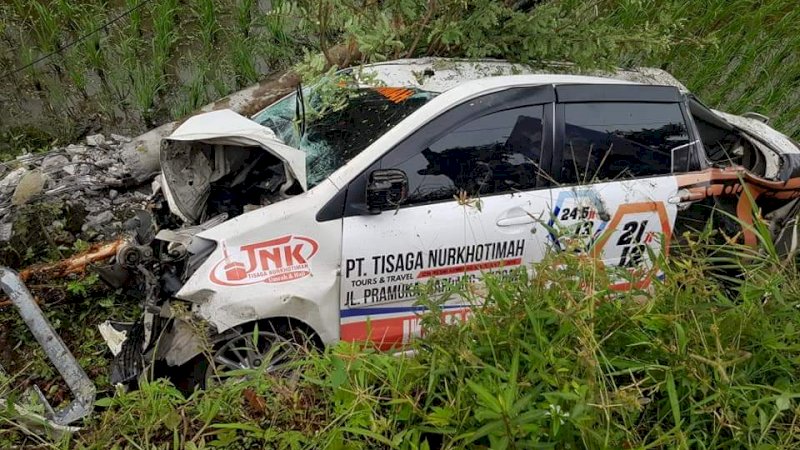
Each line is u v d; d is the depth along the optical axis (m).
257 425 2.12
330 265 3.07
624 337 2.19
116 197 4.68
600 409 1.91
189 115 5.03
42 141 5.51
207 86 6.02
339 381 2.08
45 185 4.52
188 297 2.89
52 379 3.43
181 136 3.20
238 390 2.30
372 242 3.08
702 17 6.35
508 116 3.34
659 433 1.96
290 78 5.28
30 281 3.72
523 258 3.39
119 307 3.93
